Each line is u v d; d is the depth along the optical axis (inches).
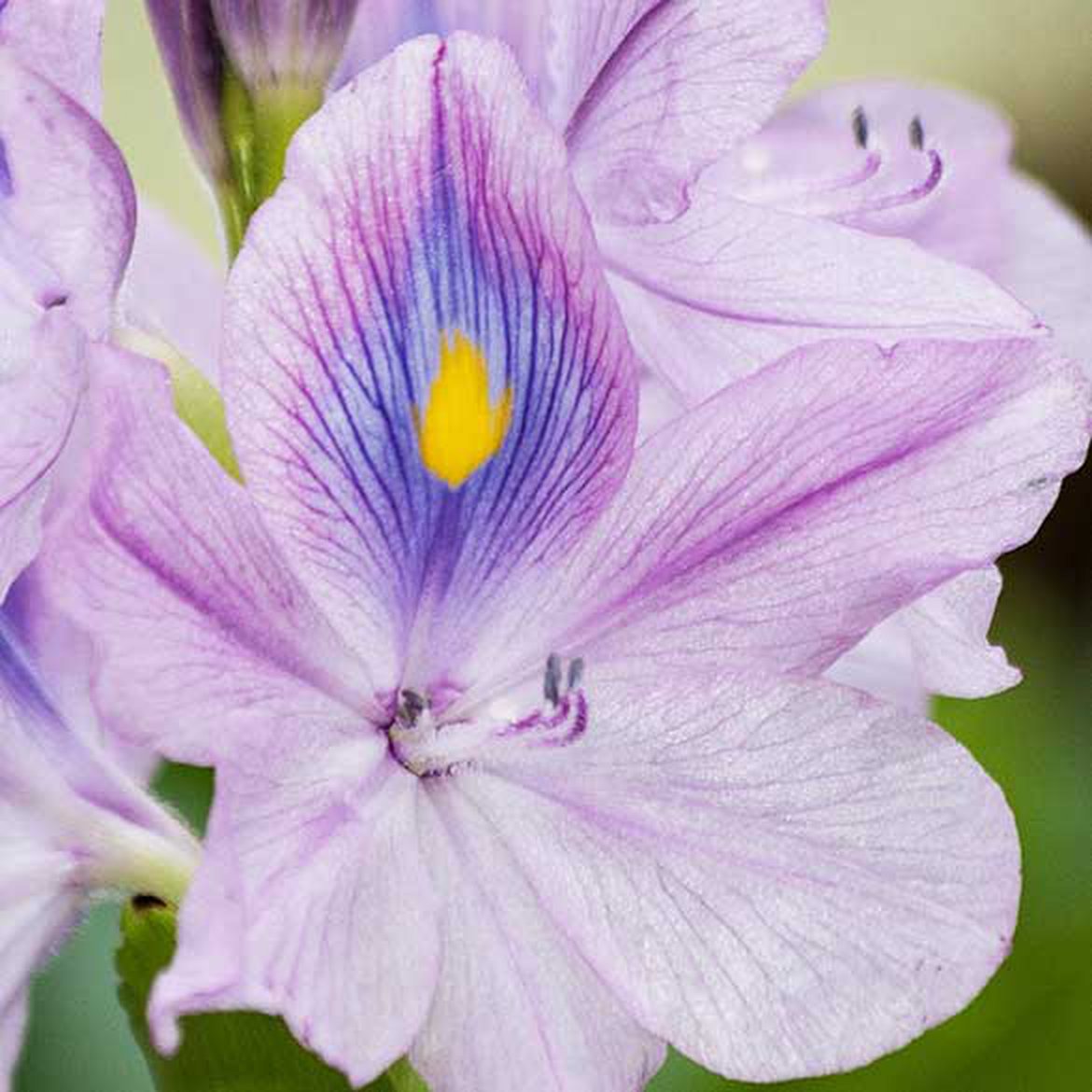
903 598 11.8
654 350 12.7
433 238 11.5
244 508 11.3
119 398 10.9
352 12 12.2
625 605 11.9
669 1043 11.9
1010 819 11.7
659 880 11.8
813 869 11.7
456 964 11.7
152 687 11.1
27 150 11.4
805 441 11.7
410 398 11.6
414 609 11.8
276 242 11.3
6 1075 12.0
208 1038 12.2
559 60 12.3
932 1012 11.6
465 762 11.9
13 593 11.8
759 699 11.8
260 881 11.3
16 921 12.0
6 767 11.9
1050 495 11.7
